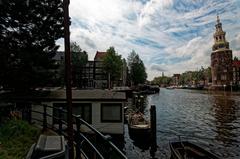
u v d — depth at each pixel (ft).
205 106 191.93
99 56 316.81
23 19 66.59
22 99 64.75
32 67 65.46
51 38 70.90
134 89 312.09
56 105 66.08
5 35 66.33
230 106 186.19
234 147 73.31
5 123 31.48
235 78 451.12
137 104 176.24
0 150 23.41
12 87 67.82
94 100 66.49
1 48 61.77
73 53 236.02
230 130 99.66
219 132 96.02
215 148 72.23
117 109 67.05
